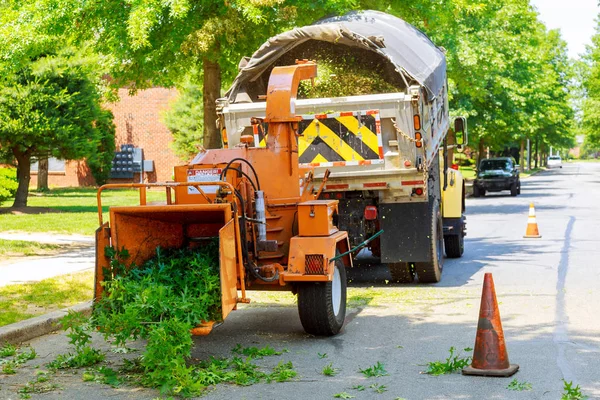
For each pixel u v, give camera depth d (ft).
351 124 38.32
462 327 30.01
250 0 52.90
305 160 38.96
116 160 152.87
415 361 24.93
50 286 38.83
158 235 26.73
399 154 38.09
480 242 61.36
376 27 40.93
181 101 140.36
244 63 40.83
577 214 86.48
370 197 39.78
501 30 123.03
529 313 32.24
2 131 83.46
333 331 28.91
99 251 24.81
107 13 53.16
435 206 41.29
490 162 132.05
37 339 29.91
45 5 51.06
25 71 84.02
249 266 26.73
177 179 28.45
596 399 20.13
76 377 23.71
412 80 38.22
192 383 21.57
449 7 65.82
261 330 30.68
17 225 71.51
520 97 128.57
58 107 86.63
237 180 27.63
